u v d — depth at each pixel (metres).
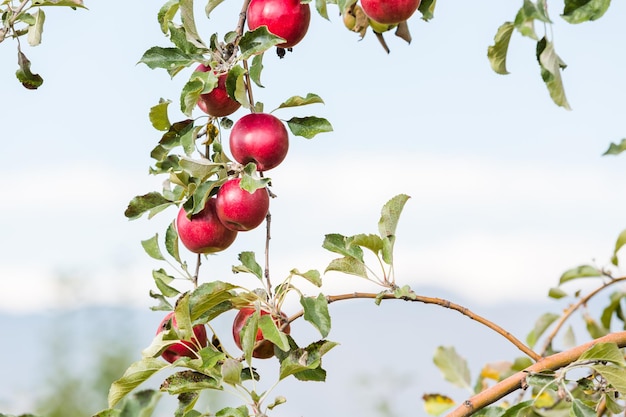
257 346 2.46
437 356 3.68
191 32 2.42
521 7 1.89
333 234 2.44
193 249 2.53
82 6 2.91
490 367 3.62
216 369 2.33
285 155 2.47
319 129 2.46
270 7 2.46
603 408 2.82
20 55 2.99
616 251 3.55
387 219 2.42
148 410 1.55
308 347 2.28
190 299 2.32
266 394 2.18
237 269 2.45
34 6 2.88
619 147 3.35
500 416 2.24
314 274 2.40
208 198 2.53
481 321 2.40
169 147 2.47
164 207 2.53
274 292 2.42
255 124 2.44
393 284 2.41
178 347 2.49
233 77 2.33
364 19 2.63
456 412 2.32
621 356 2.22
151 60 2.40
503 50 2.24
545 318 3.67
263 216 2.48
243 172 2.42
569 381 2.28
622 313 3.61
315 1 2.39
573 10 1.92
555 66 1.93
